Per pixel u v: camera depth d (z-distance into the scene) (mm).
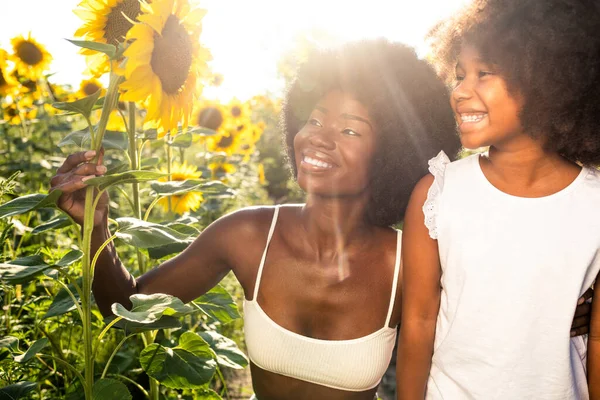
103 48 1507
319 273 1892
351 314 1898
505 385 1760
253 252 1927
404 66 1830
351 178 1793
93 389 1717
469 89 1665
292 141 2018
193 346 2049
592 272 1743
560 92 1605
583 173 1738
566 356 1757
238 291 4332
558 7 1603
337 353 1873
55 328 2561
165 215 4090
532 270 1719
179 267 1948
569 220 1707
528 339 1743
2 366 2070
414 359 1860
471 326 1775
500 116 1648
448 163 1857
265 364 1930
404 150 1854
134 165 2361
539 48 1591
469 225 1763
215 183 2225
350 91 1769
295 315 1906
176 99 1648
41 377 2453
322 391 1939
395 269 1910
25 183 4684
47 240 3383
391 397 3756
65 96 5199
